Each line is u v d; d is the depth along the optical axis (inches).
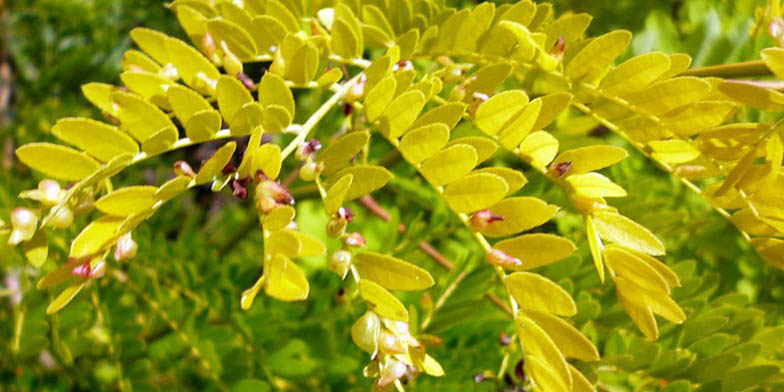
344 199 11.9
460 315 17.0
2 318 20.3
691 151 13.0
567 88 13.7
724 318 14.9
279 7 13.7
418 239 19.5
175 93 11.5
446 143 11.9
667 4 26.3
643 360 14.7
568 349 11.6
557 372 11.4
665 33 22.5
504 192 11.6
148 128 11.5
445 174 12.0
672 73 13.0
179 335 18.4
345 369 18.0
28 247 11.5
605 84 13.1
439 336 17.6
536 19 13.9
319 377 18.1
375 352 11.4
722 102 12.5
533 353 11.6
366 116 12.5
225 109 11.8
